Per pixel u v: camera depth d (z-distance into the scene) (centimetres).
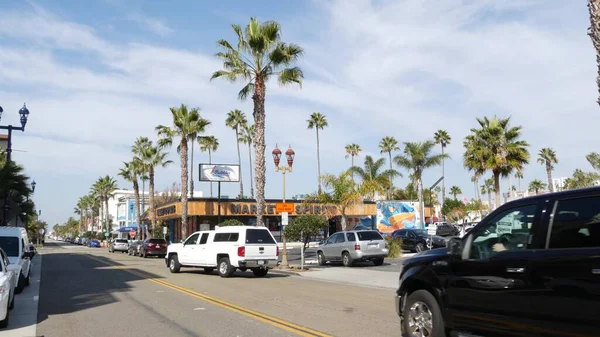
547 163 7169
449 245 700
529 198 632
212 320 1047
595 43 1315
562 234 579
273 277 2130
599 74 1305
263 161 2681
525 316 596
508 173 3997
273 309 1190
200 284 1800
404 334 777
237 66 2692
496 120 3950
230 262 2081
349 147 8962
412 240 3362
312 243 5628
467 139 4175
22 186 2948
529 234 613
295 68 2714
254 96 2719
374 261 2659
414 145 5112
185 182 4353
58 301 1379
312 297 1420
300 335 889
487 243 668
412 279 763
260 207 2636
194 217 5347
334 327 958
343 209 3678
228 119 8181
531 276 592
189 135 4397
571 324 548
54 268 2698
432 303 728
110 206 12756
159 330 955
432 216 6297
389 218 6175
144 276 2153
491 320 639
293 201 5269
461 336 682
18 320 1088
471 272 671
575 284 545
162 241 4138
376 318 1059
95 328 989
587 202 566
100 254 5019
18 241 1648
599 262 526
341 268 2505
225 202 5066
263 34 2647
